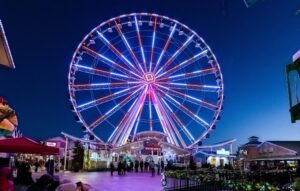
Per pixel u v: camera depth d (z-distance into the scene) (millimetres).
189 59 48438
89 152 57906
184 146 53531
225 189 15672
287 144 59125
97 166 58844
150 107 48406
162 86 48000
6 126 24250
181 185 20594
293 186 10461
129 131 48344
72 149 58875
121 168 45688
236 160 67188
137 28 48000
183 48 48406
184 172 26797
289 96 7578
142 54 47781
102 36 46688
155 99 47781
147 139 59219
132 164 56406
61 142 60312
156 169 54938
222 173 25734
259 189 13719
